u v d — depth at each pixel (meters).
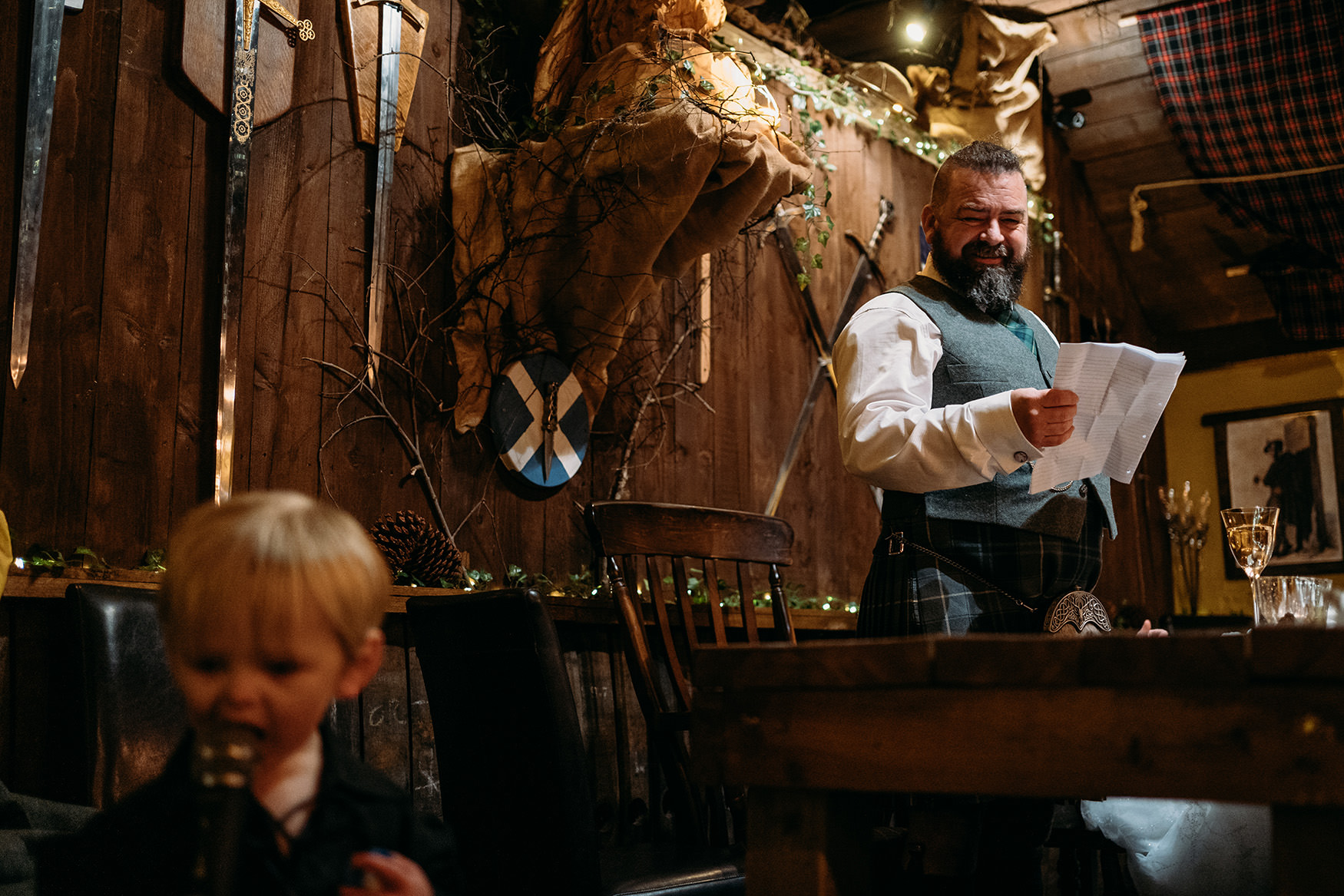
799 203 4.24
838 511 4.42
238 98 2.77
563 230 3.12
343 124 3.05
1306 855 0.83
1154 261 6.55
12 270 2.39
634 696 2.94
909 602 1.96
